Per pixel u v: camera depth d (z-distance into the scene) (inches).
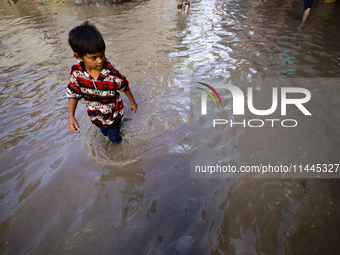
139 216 72.1
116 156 95.0
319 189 79.3
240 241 64.7
